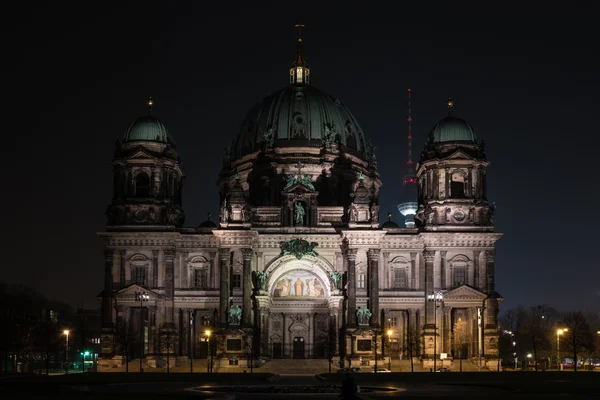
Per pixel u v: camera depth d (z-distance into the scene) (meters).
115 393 83.75
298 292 167.50
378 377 112.62
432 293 156.88
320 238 161.25
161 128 165.38
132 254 158.88
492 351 154.12
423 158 165.25
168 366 142.25
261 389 94.06
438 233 158.00
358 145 191.00
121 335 156.00
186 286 160.50
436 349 155.12
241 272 159.38
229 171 181.88
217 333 155.25
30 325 193.12
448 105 170.62
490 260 158.12
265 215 168.25
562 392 86.81
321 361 156.00
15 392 84.31
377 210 166.00
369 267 157.50
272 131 183.38
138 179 163.75
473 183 161.38
